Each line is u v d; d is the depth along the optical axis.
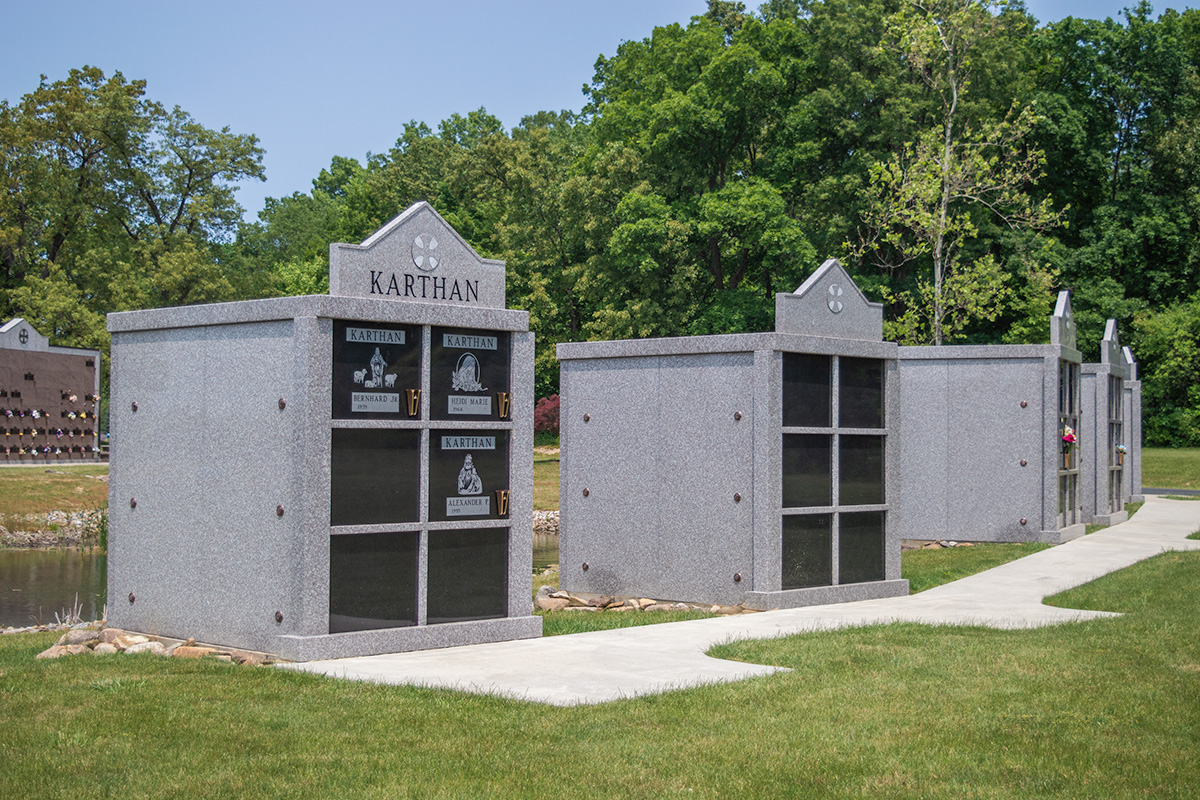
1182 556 16.61
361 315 9.53
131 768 5.98
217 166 64.06
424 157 65.81
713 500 13.60
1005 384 19.98
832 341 13.63
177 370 10.38
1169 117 57.25
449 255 10.45
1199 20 61.81
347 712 7.16
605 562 14.64
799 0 55.00
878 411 14.36
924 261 48.91
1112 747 6.45
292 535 9.32
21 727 6.74
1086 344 53.62
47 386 44.31
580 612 13.73
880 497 14.34
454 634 10.07
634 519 14.38
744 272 53.31
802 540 13.42
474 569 10.42
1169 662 8.82
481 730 6.75
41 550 27.66
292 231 97.56
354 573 9.58
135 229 65.75
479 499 10.48
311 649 9.13
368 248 9.81
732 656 9.37
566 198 51.44
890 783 5.83
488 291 10.78
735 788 5.73
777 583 13.10
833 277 13.87
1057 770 6.01
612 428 14.66
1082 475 23.05
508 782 5.79
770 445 13.07
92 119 60.12
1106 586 13.94
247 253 78.62
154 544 10.55
